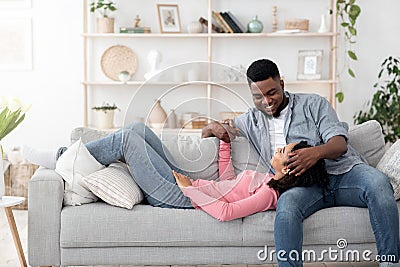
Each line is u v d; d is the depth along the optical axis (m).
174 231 3.19
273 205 3.26
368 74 6.04
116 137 3.46
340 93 5.69
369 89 6.04
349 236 3.20
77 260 3.23
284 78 5.84
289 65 6.03
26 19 5.94
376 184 3.12
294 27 5.81
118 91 6.05
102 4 5.75
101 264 3.23
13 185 5.31
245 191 3.30
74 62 5.99
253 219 3.21
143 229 3.20
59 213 3.23
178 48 6.03
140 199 3.38
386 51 6.01
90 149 3.46
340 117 6.07
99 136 3.76
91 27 6.00
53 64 5.98
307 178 3.25
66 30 5.96
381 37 6.00
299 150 3.27
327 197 3.29
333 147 3.29
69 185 3.30
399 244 3.08
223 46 6.01
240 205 3.20
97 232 3.20
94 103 6.05
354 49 6.01
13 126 3.63
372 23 5.99
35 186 3.23
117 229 3.20
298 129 3.51
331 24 5.96
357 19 5.99
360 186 3.19
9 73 5.99
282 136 3.53
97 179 3.27
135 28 5.81
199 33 5.85
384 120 5.59
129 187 3.30
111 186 3.25
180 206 3.29
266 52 6.02
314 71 5.89
